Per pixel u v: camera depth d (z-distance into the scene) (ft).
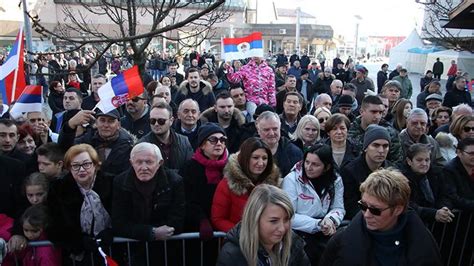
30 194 10.89
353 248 7.71
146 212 10.57
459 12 16.40
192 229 11.47
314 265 10.85
